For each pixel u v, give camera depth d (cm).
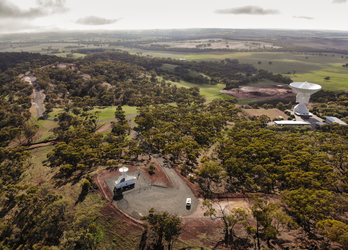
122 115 17700
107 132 15450
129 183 8575
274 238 6241
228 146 11788
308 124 17475
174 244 6312
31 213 7500
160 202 7850
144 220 7019
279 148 11112
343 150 10744
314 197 6838
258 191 8700
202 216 7262
